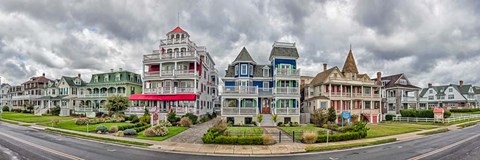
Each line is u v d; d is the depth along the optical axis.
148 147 18.53
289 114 36.31
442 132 29.11
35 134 25.67
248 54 40.81
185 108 38.47
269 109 39.09
